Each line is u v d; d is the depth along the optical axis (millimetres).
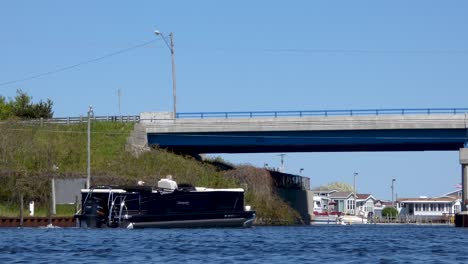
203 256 42500
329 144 107562
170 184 76750
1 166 98500
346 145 109625
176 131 111750
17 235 62188
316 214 178125
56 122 116562
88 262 38844
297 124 107312
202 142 111188
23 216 88125
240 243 53156
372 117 105438
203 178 106812
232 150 119750
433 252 46375
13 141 103375
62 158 106250
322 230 86812
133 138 111688
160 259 40594
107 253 43938
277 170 131500
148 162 108312
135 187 76188
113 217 75312
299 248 49094
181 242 53406
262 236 64562
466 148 102625
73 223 87688
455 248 50094
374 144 107438
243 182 111000
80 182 96000
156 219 75500
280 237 63500
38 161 102125
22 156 102000
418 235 71875
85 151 109562
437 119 103812
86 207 76000
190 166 109875
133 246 49250
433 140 104812
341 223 166875
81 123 116250
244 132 109375
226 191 78125
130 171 104812
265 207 109125
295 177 140500
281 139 108438
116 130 114625
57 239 56438
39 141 108625
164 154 111125
